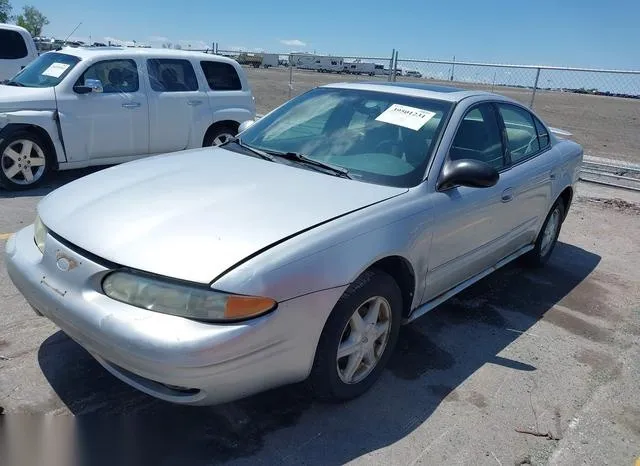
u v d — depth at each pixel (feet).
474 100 13.08
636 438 9.67
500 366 11.62
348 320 9.13
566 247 20.17
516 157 14.32
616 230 22.80
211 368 7.48
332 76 98.58
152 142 25.17
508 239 14.19
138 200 9.39
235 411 9.42
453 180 10.87
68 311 8.20
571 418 10.07
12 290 13.02
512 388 10.84
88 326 7.93
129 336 7.52
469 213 11.73
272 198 9.55
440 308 14.17
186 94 25.89
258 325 7.73
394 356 11.66
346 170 11.09
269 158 11.92
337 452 8.69
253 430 9.02
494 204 12.68
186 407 9.39
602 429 9.82
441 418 9.74
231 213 8.92
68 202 9.78
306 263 8.26
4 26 33.94
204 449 8.53
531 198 14.71
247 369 7.85
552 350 12.50
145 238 8.27
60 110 22.31
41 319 11.82
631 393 11.04
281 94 70.54
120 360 7.79
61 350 10.70
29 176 22.40
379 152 11.53
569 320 14.14
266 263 7.93
